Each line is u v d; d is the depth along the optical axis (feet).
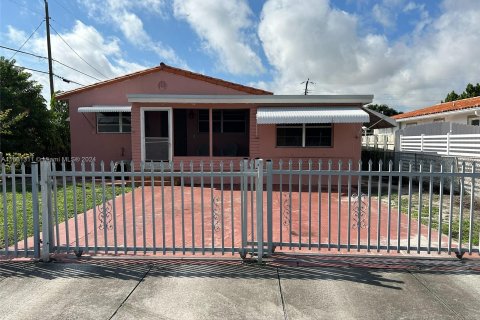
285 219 27.37
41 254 17.58
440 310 12.76
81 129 58.08
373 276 15.64
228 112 58.95
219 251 17.90
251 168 17.69
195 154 59.06
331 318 12.25
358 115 40.47
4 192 17.52
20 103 57.77
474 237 22.49
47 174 17.52
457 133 50.34
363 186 46.96
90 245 20.42
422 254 18.19
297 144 46.16
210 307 12.99
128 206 31.86
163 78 56.54
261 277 15.56
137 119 46.50
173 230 17.90
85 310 12.77
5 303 13.28
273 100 44.86
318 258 17.72
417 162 49.57
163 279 15.34
